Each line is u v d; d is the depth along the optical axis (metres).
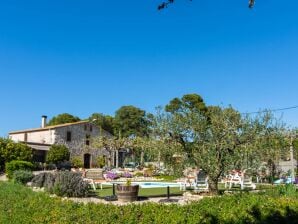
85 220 8.45
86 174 25.45
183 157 15.45
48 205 10.12
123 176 35.66
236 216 7.43
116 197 16.34
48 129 51.00
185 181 20.09
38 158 48.38
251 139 14.76
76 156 52.69
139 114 81.00
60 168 46.31
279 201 8.39
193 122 15.31
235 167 14.81
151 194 18.53
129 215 8.19
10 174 28.00
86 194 17.02
